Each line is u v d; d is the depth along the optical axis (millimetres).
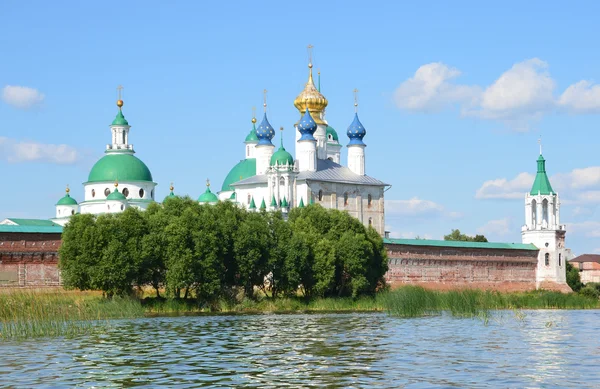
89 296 109875
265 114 183500
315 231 124500
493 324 80312
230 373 47031
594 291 181875
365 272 121438
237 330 73875
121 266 102250
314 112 189375
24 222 173250
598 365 50125
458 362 51312
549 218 186000
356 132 180250
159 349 58062
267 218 118812
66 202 191875
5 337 66562
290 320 87500
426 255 161125
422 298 97938
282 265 114250
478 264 171375
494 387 42688
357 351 56906
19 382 44344
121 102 181625
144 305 104438
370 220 176750
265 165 181625
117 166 177125
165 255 104875
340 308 112250
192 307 105375
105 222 105125
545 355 54844
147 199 177250
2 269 117062
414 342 62781
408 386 42906
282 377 45656
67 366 49656
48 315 76438
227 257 110812
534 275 184125
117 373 47062
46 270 121312
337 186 172375
